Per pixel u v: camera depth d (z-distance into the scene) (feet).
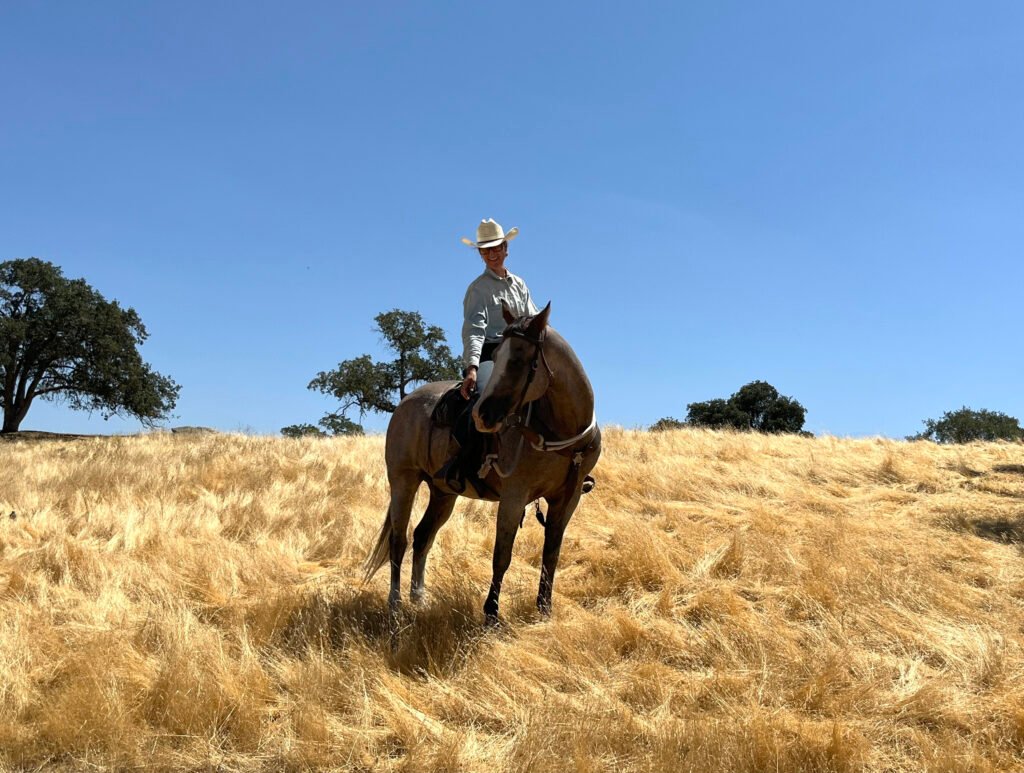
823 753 12.26
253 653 16.26
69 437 129.39
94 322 154.40
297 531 28.86
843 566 22.04
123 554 24.85
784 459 41.06
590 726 13.11
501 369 16.65
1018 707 13.80
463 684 15.21
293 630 18.20
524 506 18.48
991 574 22.52
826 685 14.67
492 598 18.34
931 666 16.34
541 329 17.01
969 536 26.76
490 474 18.75
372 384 172.14
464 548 26.30
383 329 176.45
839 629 17.71
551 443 17.69
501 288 20.06
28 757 12.71
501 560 18.26
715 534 26.94
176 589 21.45
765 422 153.38
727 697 14.56
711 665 16.49
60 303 151.74
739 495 33.35
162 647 16.58
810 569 21.72
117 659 15.53
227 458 45.57
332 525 29.48
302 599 20.03
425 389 22.08
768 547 23.62
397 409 22.21
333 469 41.86
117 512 30.48
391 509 21.63
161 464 44.01
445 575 23.30
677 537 26.91
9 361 147.54
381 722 13.93
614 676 15.87
